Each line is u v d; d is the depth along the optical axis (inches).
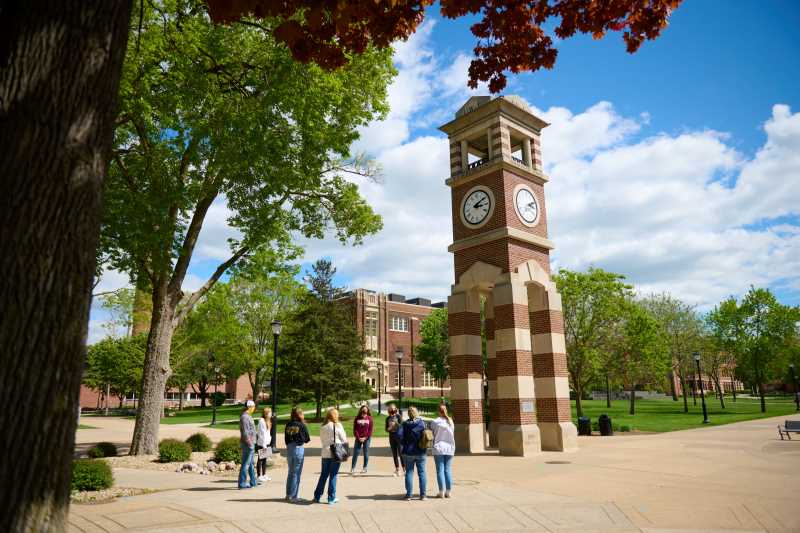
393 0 321.7
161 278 768.9
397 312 3120.1
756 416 1534.2
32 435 130.3
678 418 1513.3
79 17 151.9
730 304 1925.4
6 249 134.5
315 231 887.7
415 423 422.9
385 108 828.6
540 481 505.0
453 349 836.0
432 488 470.3
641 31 350.0
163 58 646.5
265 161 700.0
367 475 549.3
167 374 768.9
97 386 2581.2
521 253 824.3
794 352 1926.7
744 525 344.5
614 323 1561.3
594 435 1072.2
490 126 863.1
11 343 131.3
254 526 335.9
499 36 362.9
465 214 876.0
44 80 144.3
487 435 914.1
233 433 1249.4
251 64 720.3
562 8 347.9
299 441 417.1
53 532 131.6
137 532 316.2
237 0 297.7
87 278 147.9
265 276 871.7
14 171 138.2
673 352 2005.4
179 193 642.8
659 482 491.8
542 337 823.7
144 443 729.0
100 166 153.9
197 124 651.5
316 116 719.7
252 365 1971.0
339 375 1710.1
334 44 341.4
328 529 336.2
